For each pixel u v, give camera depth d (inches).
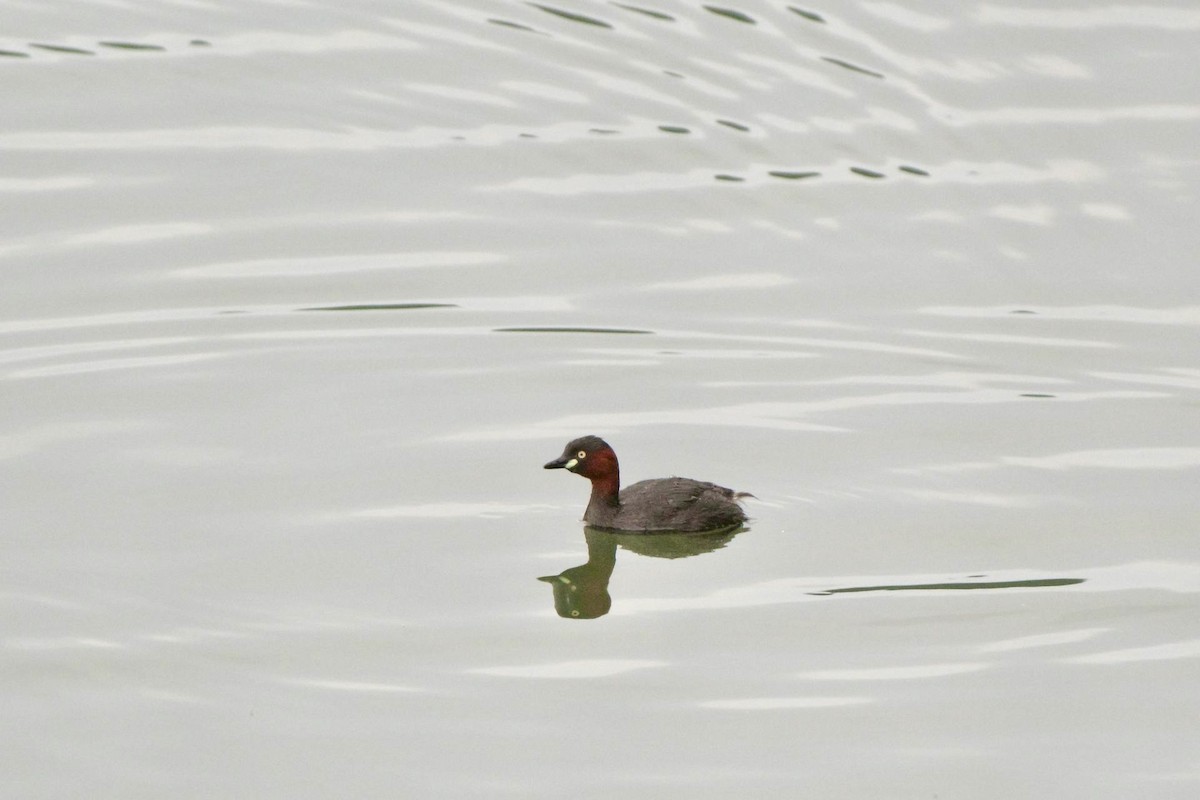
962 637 595.8
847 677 571.8
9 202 925.2
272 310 832.3
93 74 1080.8
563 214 944.3
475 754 525.0
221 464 697.6
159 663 570.3
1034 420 754.2
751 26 1168.2
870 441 731.4
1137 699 559.8
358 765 518.0
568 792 506.9
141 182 956.6
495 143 1015.0
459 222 930.7
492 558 643.5
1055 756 529.3
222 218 923.4
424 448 716.0
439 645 585.6
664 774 517.0
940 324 842.8
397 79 1092.5
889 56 1127.0
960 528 663.8
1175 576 632.4
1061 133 1032.8
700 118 1048.8
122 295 839.7
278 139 1012.5
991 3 1189.7
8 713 540.7
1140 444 733.9
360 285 860.6
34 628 586.9
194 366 780.6
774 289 874.8
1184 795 508.4
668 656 582.6
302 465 699.4
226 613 600.1
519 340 813.9
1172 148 1013.8
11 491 673.0
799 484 695.7
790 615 608.4
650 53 1131.9
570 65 1115.9
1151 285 885.8
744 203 960.3
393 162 992.2
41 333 800.9
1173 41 1130.7
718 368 794.2
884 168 997.8
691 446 724.7
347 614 602.2
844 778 516.1
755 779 514.9
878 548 650.8
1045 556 645.3
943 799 506.0
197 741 529.0
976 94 1074.7
